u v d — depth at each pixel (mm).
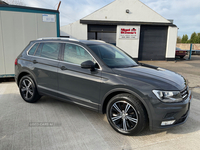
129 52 15352
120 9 14742
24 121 3225
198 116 3625
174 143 2613
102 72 2928
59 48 3680
